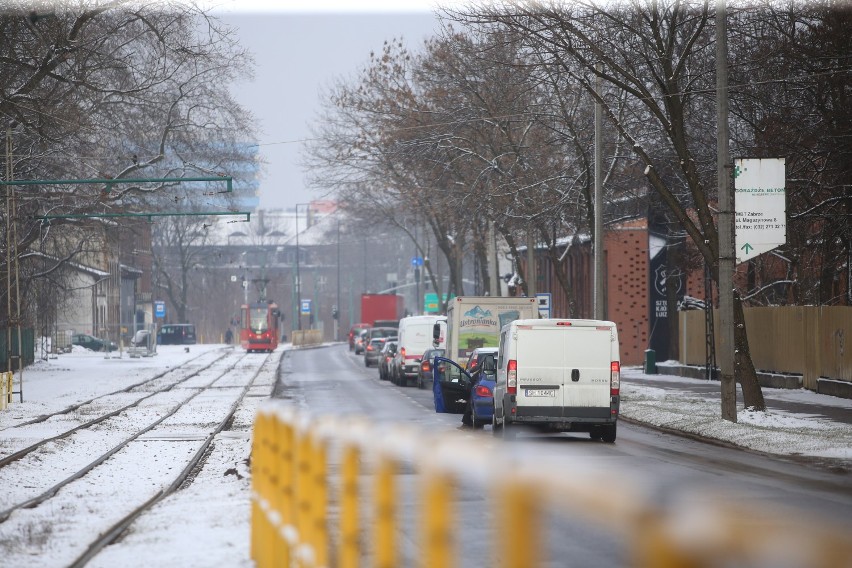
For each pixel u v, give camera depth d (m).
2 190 167.75
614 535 38.50
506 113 159.38
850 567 7.27
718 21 92.25
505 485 11.98
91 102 182.50
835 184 116.56
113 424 102.44
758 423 89.81
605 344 81.62
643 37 100.88
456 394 108.12
